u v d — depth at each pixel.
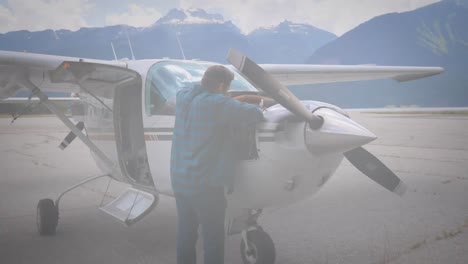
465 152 9.34
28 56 3.98
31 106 4.01
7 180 6.87
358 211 4.51
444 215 4.25
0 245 3.58
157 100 3.11
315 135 2.29
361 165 2.81
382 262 3.03
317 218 4.25
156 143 3.07
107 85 3.62
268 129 2.42
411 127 18.23
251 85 3.37
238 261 3.06
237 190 2.60
